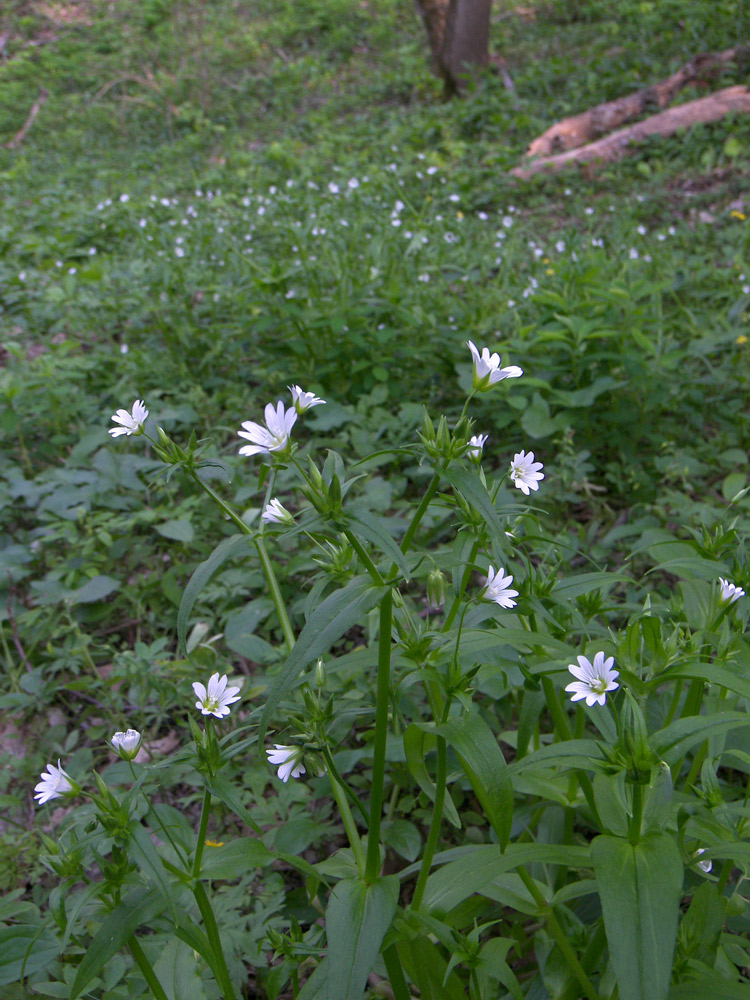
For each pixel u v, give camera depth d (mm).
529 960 2236
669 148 9789
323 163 10836
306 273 5590
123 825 1442
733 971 1785
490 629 1958
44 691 3322
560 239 7461
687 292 6156
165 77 15477
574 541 3859
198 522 4188
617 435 4535
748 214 7691
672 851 1423
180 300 6016
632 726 1409
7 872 2592
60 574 3838
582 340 4836
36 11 20172
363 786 2912
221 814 2828
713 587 1922
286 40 17625
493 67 13555
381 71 15195
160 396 5332
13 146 14500
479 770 1525
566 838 2229
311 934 1898
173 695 3191
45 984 1943
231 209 8039
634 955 1307
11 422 4613
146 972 1614
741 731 2184
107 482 4285
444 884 1750
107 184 11094
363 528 1425
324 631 1426
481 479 1723
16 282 6801
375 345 5125
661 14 13930
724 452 4461
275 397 5160
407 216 7293
